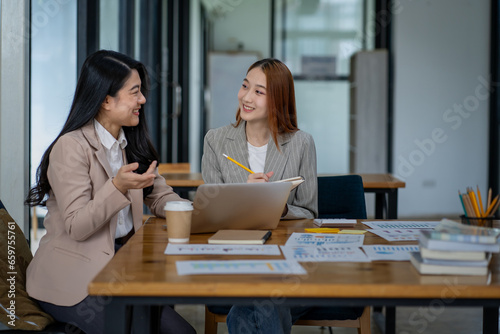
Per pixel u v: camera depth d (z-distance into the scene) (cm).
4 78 230
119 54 181
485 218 171
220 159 221
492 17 714
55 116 306
